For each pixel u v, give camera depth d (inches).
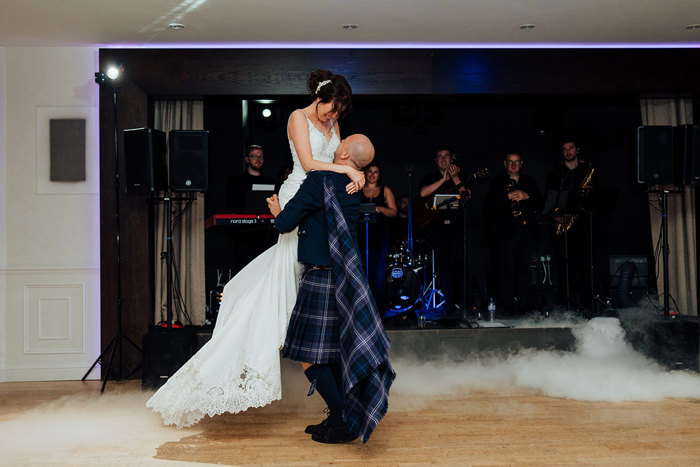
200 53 204.4
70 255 205.8
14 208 204.7
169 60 203.9
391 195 242.1
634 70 210.2
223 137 265.6
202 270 220.7
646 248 269.0
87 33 191.3
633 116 273.4
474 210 280.2
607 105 274.2
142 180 189.9
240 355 134.0
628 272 230.7
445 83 208.8
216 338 134.0
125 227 203.5
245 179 242.2
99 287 206.5
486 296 274.7
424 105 255.0
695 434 136.8
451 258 242.4
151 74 203.9
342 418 130.0
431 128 281.4
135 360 202.4
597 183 237.8
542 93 211.3
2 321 203.2
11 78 205.0
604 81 210.4
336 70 207.2
